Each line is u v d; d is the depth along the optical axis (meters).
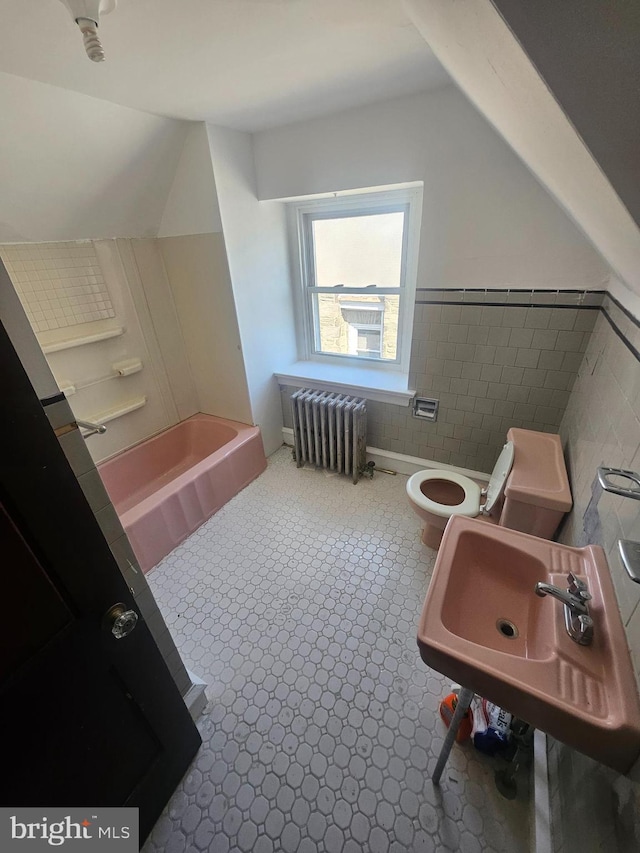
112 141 1.63
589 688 0.71
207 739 1.28
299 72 1.31
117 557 1.03
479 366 2.00
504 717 1.17
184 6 0.87
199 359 2.64
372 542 2.08
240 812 1.12
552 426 1.94
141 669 0.93
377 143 1.77
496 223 1.68
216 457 2.33
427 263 1.90
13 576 0.60
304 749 1.25
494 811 1.10
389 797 1.14
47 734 0.73
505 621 1.04
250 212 2.20
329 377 2.55
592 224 0.84
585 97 0.37
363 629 1.62
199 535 2.18
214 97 1.49
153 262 2.35
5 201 1.54
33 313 1.89
